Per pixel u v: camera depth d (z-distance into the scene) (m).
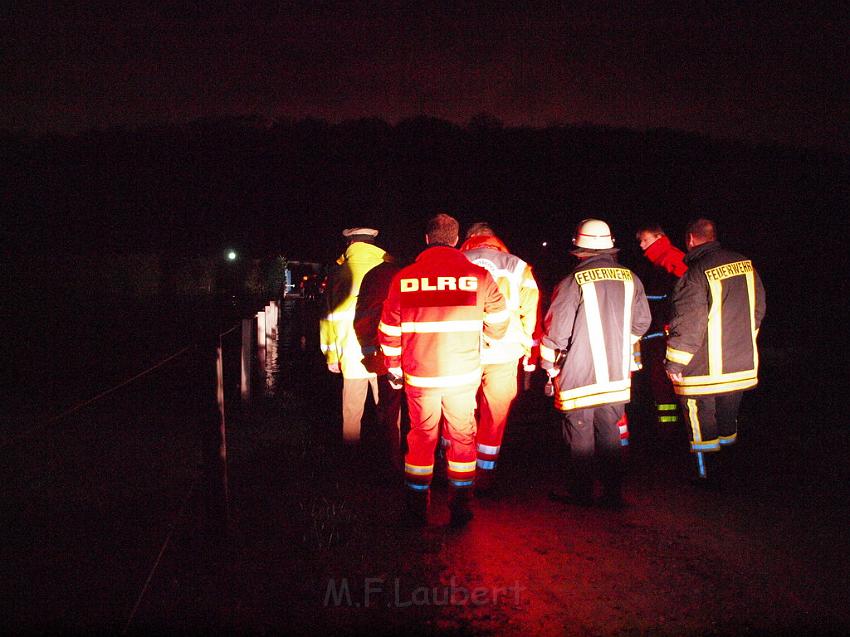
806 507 5.07
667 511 5.06
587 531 4.68
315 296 39.44
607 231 5.14
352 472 6.10
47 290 19.83
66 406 8.01
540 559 4.20
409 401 4.74
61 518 4.06
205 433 4.34
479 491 5.52
